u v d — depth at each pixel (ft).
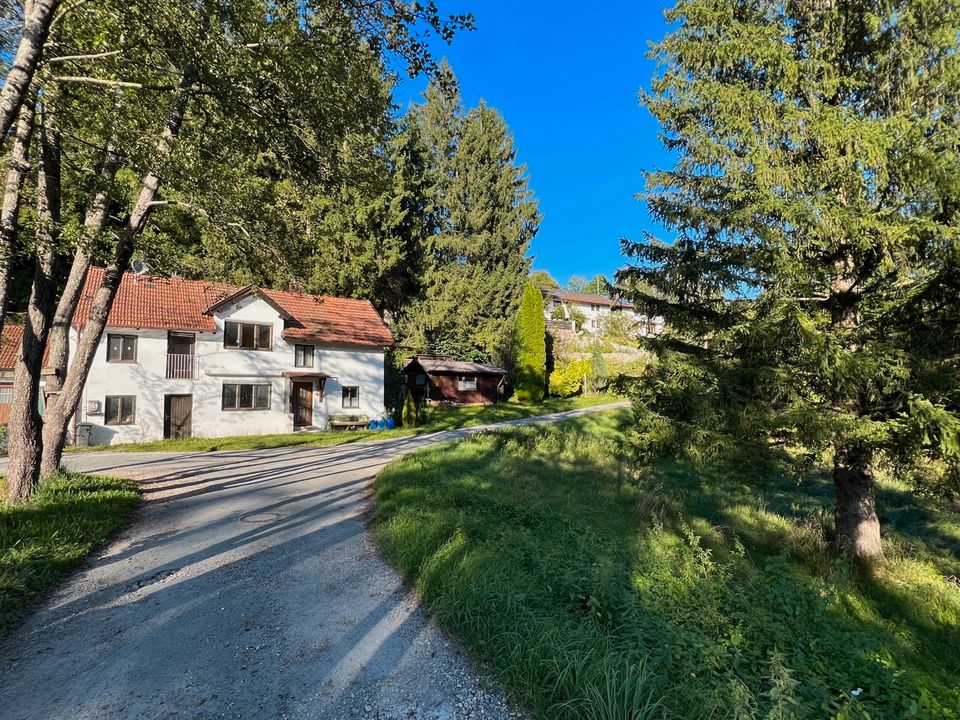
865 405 20.43
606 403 109.60
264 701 10.61
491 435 55.57
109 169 27.99
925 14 18.63
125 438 63.21
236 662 12.10
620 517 28.07
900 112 18.60
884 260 18.93
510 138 127.54
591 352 142.72
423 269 119.24
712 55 21.57
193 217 33.83
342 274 98.94
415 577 16.89
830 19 20.27
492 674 11.50
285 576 17.57
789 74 19.65
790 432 20.45
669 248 24.73
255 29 20.74
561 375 126.31
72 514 22.85
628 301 26.48
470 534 20.25
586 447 52.19
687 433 22.72
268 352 75.66
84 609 14.96
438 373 104.78
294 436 66.74
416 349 113.91
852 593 20.12
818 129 18.53
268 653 12.50
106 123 23.17
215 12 19.51
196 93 22.94
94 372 61.72
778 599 16.33
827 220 18.29
